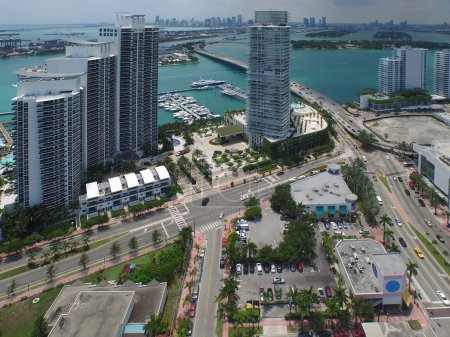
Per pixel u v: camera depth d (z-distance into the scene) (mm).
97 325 172625
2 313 197500
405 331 167250
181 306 197875
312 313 179500
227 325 185625
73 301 193250
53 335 167500
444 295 197000
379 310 189875
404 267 188875
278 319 188125
